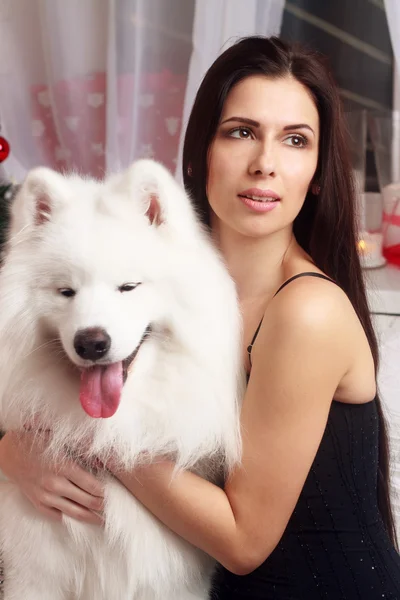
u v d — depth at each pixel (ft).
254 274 4.68
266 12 9.22
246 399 4.23
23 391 4.35
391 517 5.21
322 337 3.94
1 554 4.73
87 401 4.03
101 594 4.50
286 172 4.25
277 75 4.28
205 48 9.16
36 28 9.97
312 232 4.83
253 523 4.09
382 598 4.27
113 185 4.55
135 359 4.27
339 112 4.53
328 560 4.33
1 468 4.59
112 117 9.84
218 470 4.66
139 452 4.19
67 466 4.30
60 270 4.16
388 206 9.63
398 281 8.69
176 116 10.03
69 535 4.40
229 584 4.70
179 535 4.45
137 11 9.37
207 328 4.22
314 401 4.00
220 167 4.36
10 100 10.29
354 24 9.67
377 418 4.64
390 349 7.15
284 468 4.03
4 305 4.23
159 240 4.28
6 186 7.88
